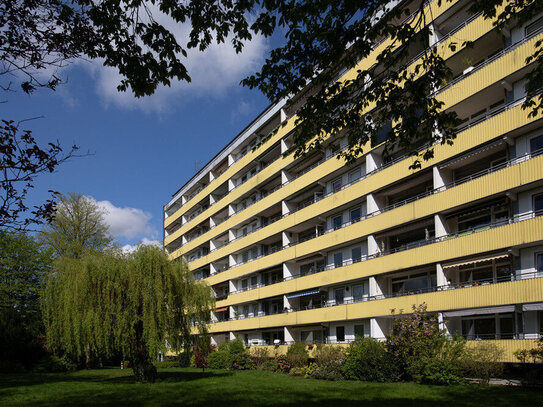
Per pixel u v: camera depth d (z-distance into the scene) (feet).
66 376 110.63
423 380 64.59
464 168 78.64
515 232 63.93
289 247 121.49
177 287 81.61
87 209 149.69
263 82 35.12
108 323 76.79
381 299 85.66
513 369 64.95
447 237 76.64
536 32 64.90
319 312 103.76
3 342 130.62
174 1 28.09
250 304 146.51
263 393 60.95
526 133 66.39
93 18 25.72
